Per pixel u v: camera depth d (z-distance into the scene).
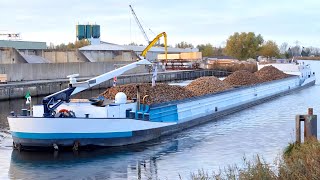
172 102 30.36
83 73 71.00
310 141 16.84
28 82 57.91
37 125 21.94
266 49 145.00
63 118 21.97
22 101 49.88
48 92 57.84
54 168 19.72
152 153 22.48
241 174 13.50
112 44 120.62
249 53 147.38
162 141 25.48
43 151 22.47
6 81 56.69
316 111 38.47
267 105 44.44
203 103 35.12
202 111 34.84
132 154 22.28
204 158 21.47
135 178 18.25
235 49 148.75
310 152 14.01
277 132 28.20
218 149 23.47
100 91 64.19
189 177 18.03
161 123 26.88
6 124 31.92
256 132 28.42
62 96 23.69
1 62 65.19
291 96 53.59
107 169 19.56
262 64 71.81
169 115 29.36
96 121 22.61
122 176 18.56
